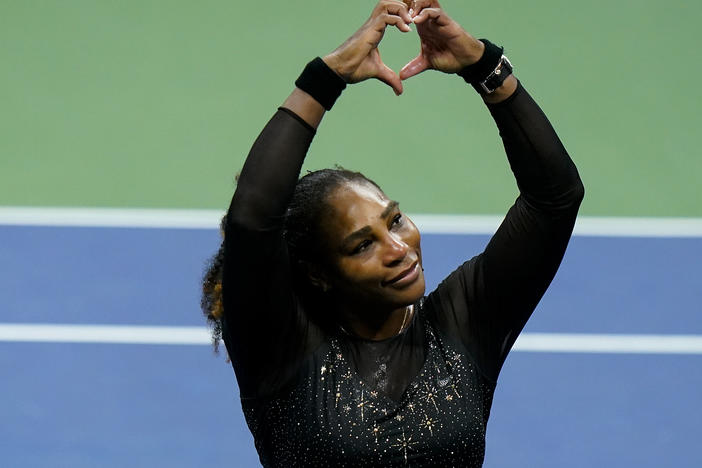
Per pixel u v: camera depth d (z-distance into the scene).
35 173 33.53
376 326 12.05
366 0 40.50
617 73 37.53
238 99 36.59
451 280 12.53
